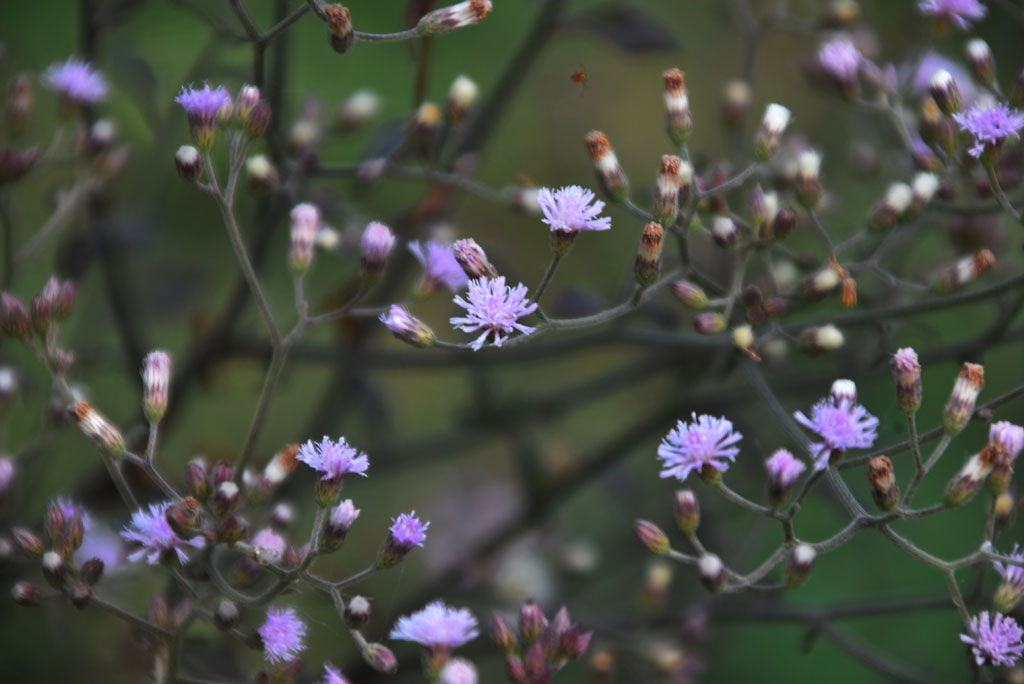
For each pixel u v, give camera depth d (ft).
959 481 1.21
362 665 1.41
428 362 1.46
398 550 1.22
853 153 1.52
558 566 1.55
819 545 1.22
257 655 1.38
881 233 1.36
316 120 1.46
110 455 1.23
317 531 1.21
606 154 1.28
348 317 1.47
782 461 1.21
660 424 1.48
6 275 1.37
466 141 1.47
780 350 1.42
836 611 1.36
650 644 1.42
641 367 1.50
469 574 1.50
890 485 1.21
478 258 1.23
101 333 1.54
